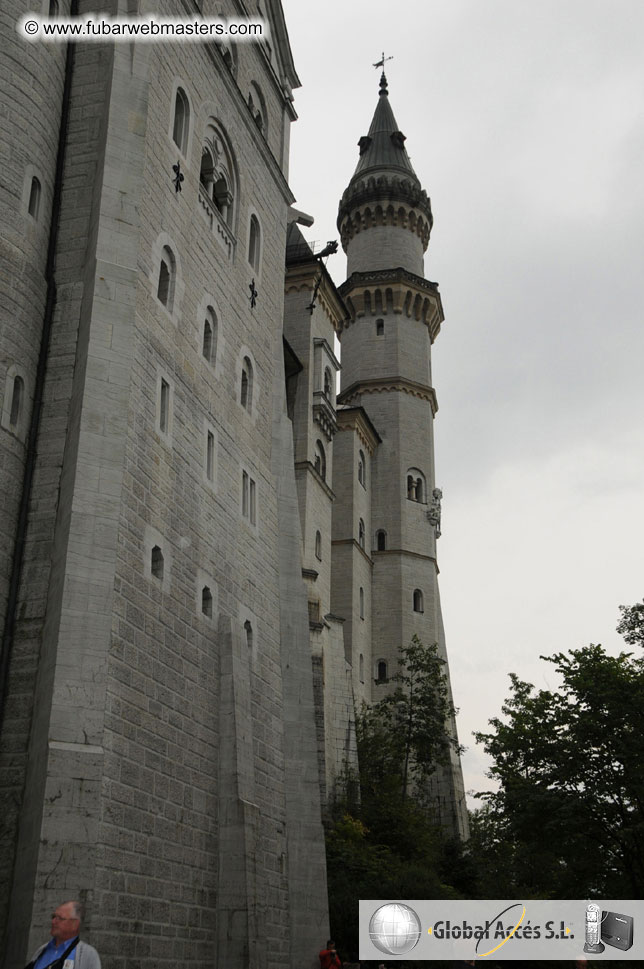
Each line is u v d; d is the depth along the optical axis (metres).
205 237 34.84
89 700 22.55
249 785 29.53
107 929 21.86
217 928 27.11
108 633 23.61
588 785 35.94
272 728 34.12
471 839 53.41
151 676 25.81
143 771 24.58
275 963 30.42
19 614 24.16
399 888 37.41
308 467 55.53
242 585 33.59
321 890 33.34
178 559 28.72
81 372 26.25
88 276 27.75
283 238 43.81
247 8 42.62
